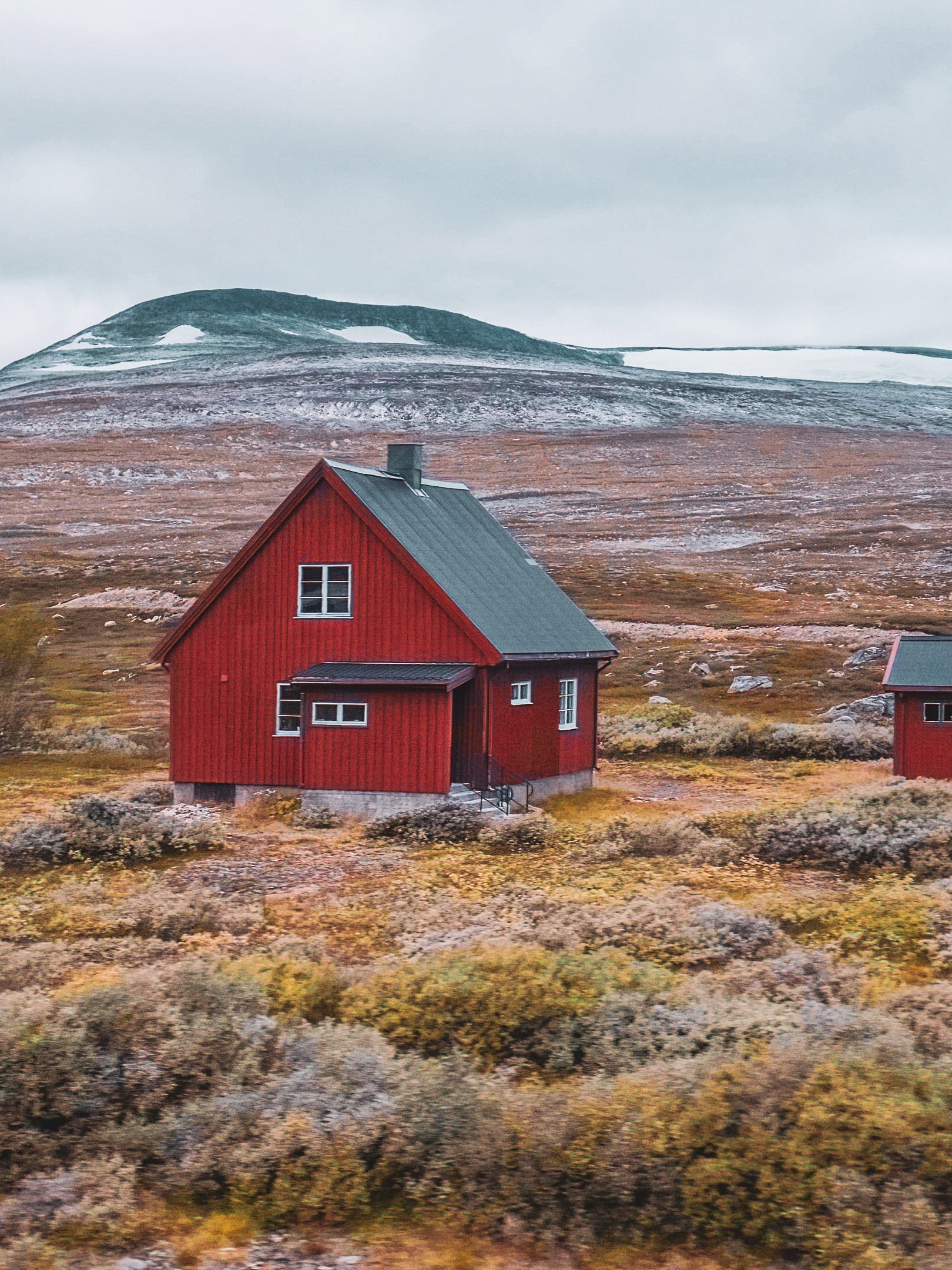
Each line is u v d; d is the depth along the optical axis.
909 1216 9.68
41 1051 12.33
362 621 31.02
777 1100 11.19
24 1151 11.44
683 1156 10.63
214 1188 10.98
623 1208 10.39
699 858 24.08
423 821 27.31
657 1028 13.45
